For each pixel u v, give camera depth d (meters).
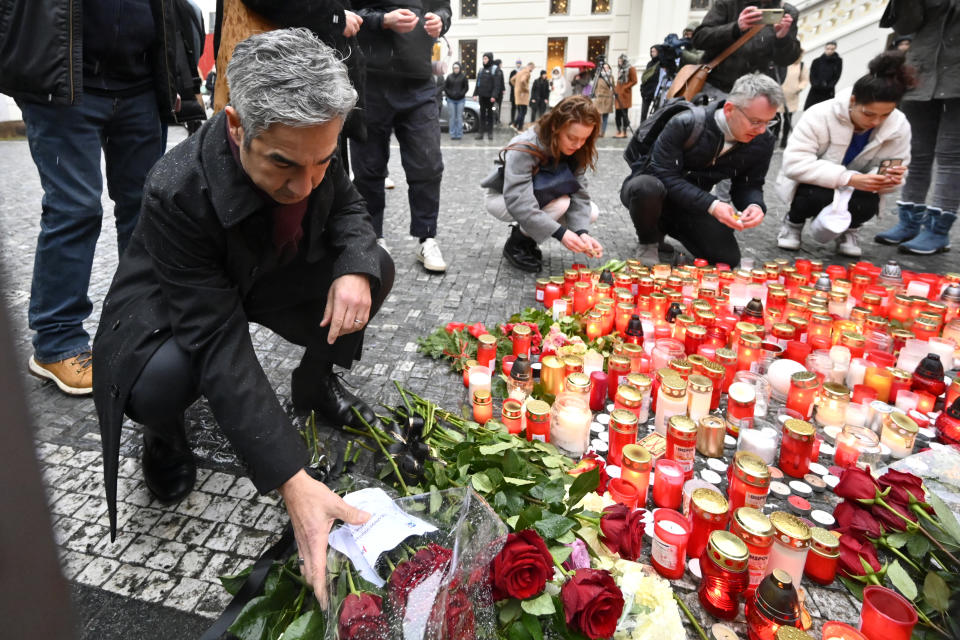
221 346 1.39
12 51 2.04
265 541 1.67
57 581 0.40
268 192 1.32
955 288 3.22
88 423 2.22
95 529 1.70
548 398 2.27
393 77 3.60
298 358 2.77
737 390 2.17
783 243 4.94
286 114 1.08
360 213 1.83
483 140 14.18
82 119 2.25
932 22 4.35
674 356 2.45
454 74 13.98
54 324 2.38
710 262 4.26
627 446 1.78
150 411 1.52
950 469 1.91
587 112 3.56
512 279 3.94
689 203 3.95
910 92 4.57
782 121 11.78
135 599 1.47
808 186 4.64
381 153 3.85
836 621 1.32
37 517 0.38
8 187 6.58
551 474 1.70
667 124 4.04
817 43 12.99
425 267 4.06
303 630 1.14
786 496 1.87
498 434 1.81
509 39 21.41
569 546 1.38
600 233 5.30
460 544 1.14
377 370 2.65
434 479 1.64
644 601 1.33
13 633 0.37
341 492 1.55
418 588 1.10
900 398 2.36
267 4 2.31
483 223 5.59
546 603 1.17
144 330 1.48
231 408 1.33
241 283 1.56
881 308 3.26
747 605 1.36
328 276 1.89
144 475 1.81
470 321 3.21
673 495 1.75
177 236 1.36
